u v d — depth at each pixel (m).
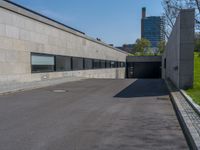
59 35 23.55
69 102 11.53
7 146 5.52
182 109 8.75
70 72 26.31
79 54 29.05
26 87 17.22
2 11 15.27
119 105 10.60
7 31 15.76
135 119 8.02
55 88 17.73
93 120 7.89
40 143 5.71
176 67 16.56
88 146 5.51
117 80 25.92
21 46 17.28
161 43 61.38
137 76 55.69
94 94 14.41
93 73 34.44
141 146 5.50
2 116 8.51
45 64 20.84
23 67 17.53
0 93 14.52
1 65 15.16
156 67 54.50
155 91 15.53
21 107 10.24
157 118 8.15
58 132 6.57
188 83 14.74
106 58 41.31
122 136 6.21
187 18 14.80
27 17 18.03
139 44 80.75
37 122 7.66
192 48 14.73
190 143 5.71
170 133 6.48
